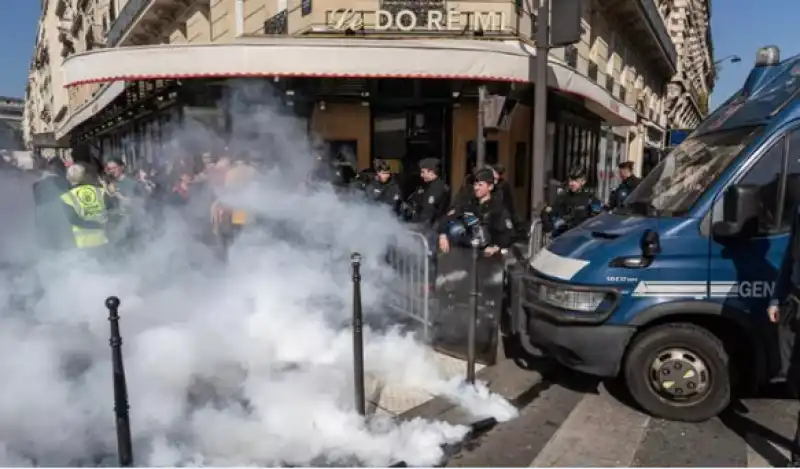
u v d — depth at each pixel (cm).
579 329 404
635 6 1816
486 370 490
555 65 844
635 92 2419
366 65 785
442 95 1120
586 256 418
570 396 443
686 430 388
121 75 816
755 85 463
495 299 505
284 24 1191
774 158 395
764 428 388
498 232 518
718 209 394
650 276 392
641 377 402
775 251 384
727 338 398
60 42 4681
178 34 1881
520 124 1216
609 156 2142
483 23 1082
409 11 1080
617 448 365
